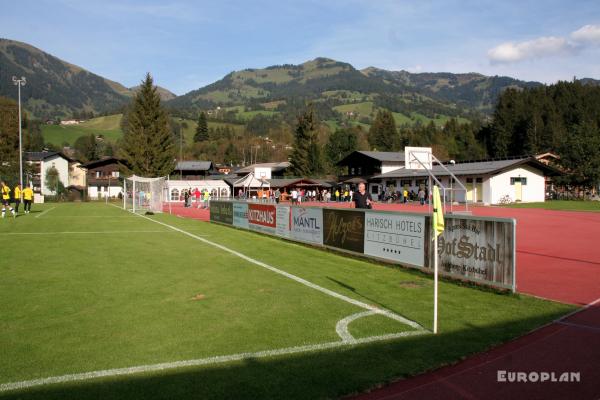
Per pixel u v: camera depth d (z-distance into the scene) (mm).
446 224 9781
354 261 12258
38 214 33188
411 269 10820
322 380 4625
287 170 89875
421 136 119375
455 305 7602
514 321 6633
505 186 46125
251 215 21062
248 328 6332
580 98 91375
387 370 4875
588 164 55312
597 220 25391
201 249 14430
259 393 4344
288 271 10680
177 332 6152
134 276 9961
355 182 63906
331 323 6574
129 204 53406
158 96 70375
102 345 5656
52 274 10156
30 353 5402
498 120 92125
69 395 4336
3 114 76000
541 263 11719
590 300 7906
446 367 5004
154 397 4281
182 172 92000
